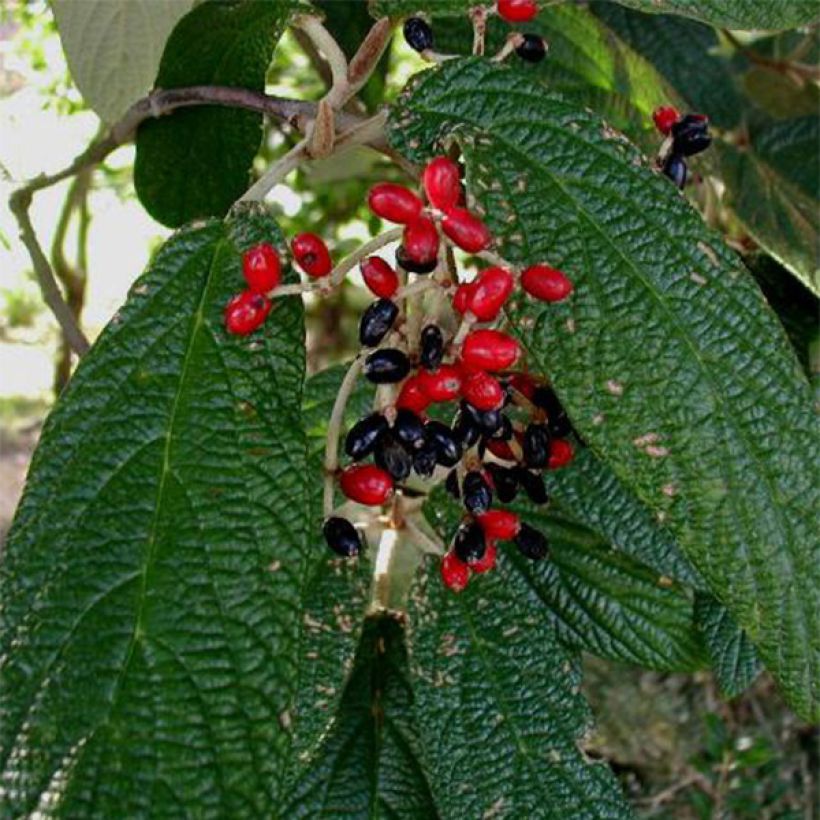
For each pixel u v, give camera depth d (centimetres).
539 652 29
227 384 23
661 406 23
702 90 41
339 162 53
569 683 29
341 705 30
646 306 23
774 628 23
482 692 29
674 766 63
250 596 21
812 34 45
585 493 30
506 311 23
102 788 20
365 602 28
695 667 32
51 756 20
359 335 23
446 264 23
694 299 23
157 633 21
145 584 21
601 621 31
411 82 25
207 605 21
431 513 29
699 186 38
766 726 65
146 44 33
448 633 29
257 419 22
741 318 23
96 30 33
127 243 96
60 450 22
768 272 36
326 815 29
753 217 37
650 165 24
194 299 23
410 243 22
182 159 34
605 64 35
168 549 21
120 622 21
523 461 26
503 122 24
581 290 23
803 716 24
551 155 24
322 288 23
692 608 31
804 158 40
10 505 91
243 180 34
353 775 30
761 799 60
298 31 41
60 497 22
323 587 28
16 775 20
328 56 27
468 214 22
